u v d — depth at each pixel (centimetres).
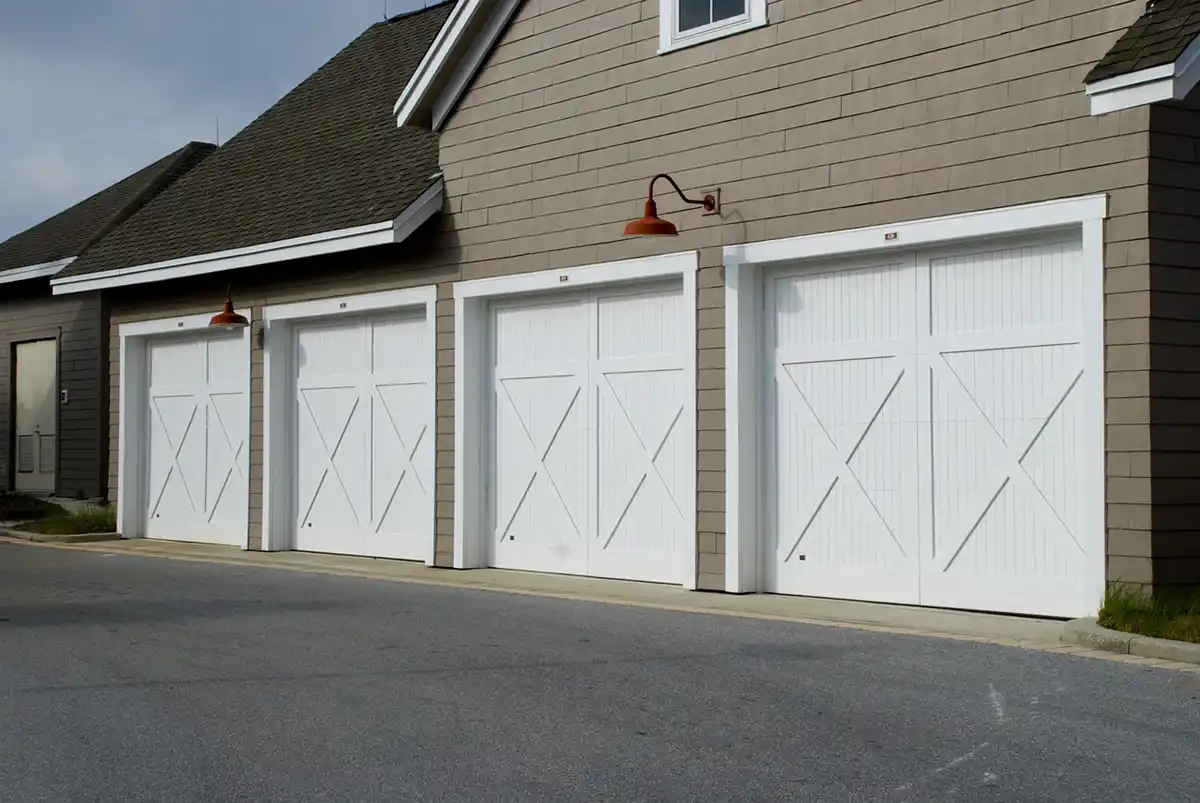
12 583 1236
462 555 1315
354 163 1555
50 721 665
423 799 525
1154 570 848
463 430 1316
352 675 764
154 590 1176
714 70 1117
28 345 2155
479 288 1308
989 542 959
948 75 966
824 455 1058
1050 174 907
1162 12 852
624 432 1206
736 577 1086
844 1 1030
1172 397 861
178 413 1705
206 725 651
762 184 1079
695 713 653
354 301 1438
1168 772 540
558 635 892
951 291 983
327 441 1505
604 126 1202
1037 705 656
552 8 1252
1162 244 862
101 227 2092
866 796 515
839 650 817
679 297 1162
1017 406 945
